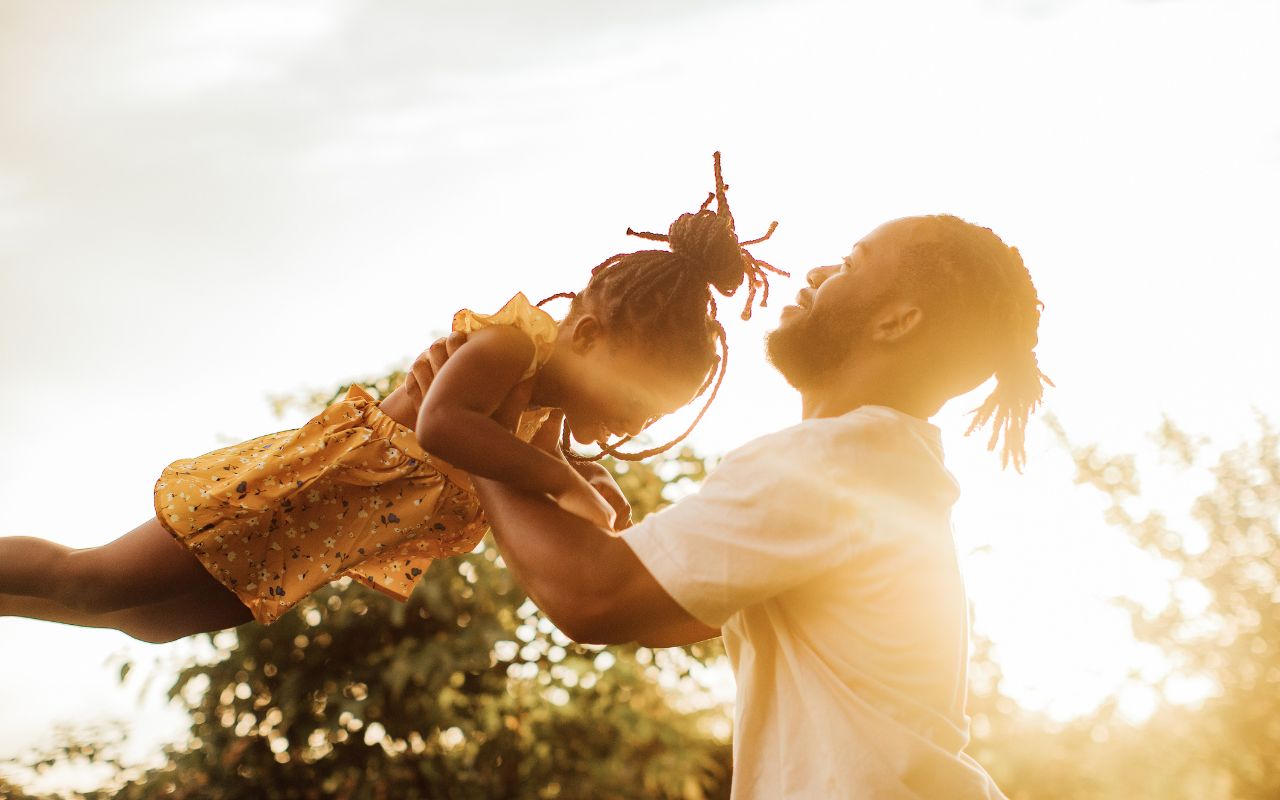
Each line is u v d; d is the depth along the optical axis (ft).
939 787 5.01
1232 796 30.22
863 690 5.14
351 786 18.07
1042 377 6.32
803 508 5.08
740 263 6.61
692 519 5.13
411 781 18.74
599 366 6.31
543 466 5.39
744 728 5.41
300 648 18.88
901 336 5.69
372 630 18.72
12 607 6.86
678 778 21.11
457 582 18.60
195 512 6.43
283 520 6.57
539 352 6.01
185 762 18.69
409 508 6.59
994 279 5.74
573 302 6.58
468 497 6.70
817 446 5.22
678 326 6.35
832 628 5.23
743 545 5.03
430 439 5.38
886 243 5.81
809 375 5.99
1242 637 30.89
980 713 27.68
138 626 7.01
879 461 5.29
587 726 19.93
